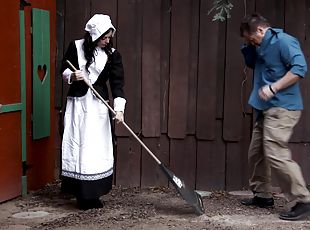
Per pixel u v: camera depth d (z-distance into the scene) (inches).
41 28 211.0
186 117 222.1
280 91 178.1
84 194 184.4
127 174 225.0
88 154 184.2
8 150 193.8
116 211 187.5
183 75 220.4
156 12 218.7
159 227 169.3
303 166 222.7
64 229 167.5
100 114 186.9
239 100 220.7
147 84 221.1
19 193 203.0
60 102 225.8
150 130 222.5
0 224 174.2
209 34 218.2
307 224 174.7
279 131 177.9
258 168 193.0
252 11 217.5
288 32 218.1
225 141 222.8
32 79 207.2
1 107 186.4
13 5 193.0
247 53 190.5
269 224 174.1
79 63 186.2
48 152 222.2
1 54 186.9
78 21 221.8
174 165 224.2
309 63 219.0
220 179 224.2
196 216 183.0
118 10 218.8
